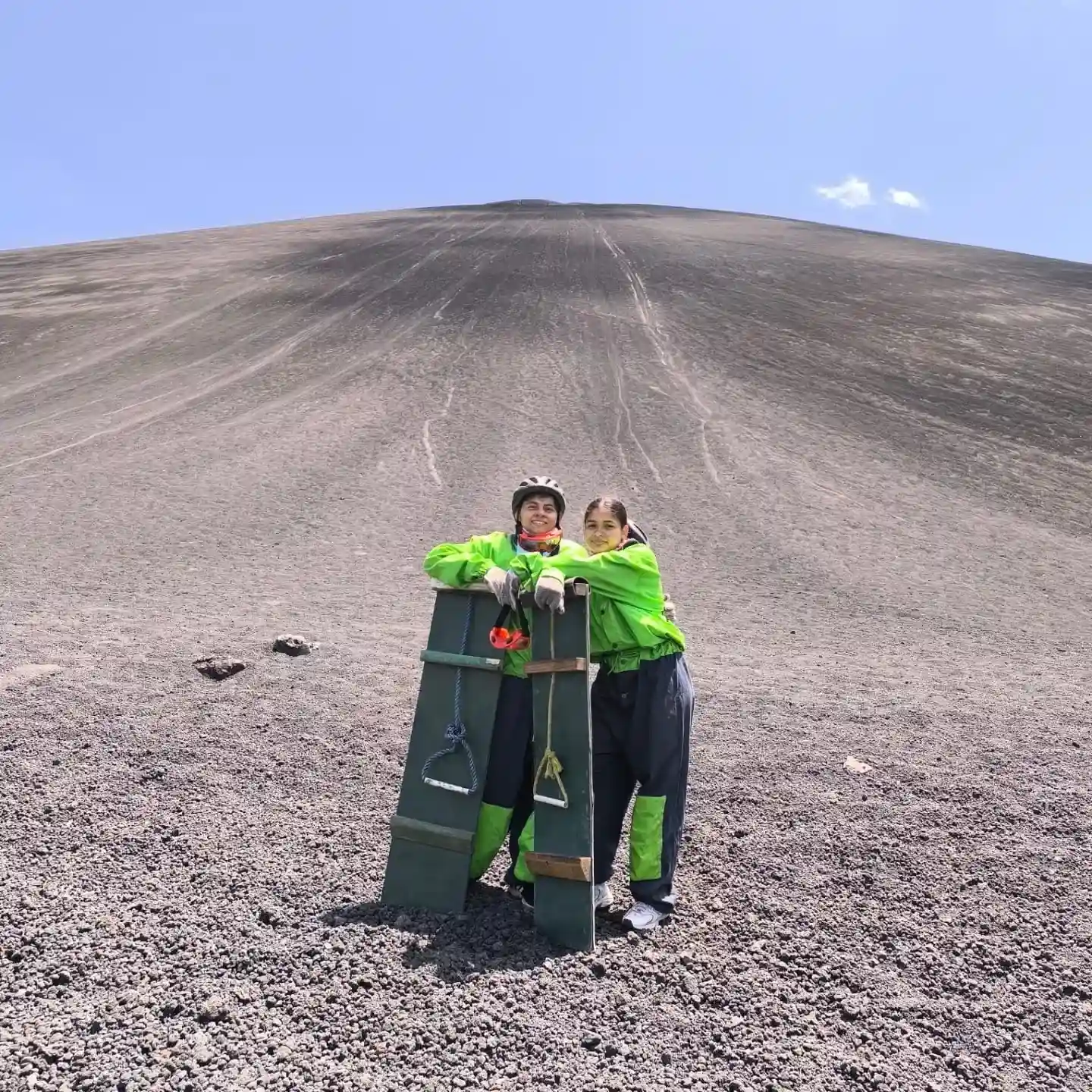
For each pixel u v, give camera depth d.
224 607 7.98
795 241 44.88
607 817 3.26
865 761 4.90
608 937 3.09
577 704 3.05
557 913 3.01
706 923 3.24
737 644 7.87
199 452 15.61
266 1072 2.33
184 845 3.63
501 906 3.25
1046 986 2.93
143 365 22.47
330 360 22.88
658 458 16.41
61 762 4.34
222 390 20.25
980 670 7.21
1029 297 31.36
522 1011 2.62
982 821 4.15
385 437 17.09
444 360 22.81
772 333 26.11
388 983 2.71
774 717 5.64
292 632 7.09
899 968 3.01
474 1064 2.40
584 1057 2.46
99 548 10.21
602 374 21.88
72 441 16.06
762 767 4.79
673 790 3.22
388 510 12.88
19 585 8.41
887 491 15.20
